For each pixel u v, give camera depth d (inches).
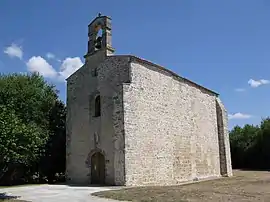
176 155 938.1
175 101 972.6
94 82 897.5
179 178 933.8
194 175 1009.5
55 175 1036.5
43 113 1031.0
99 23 926.4
